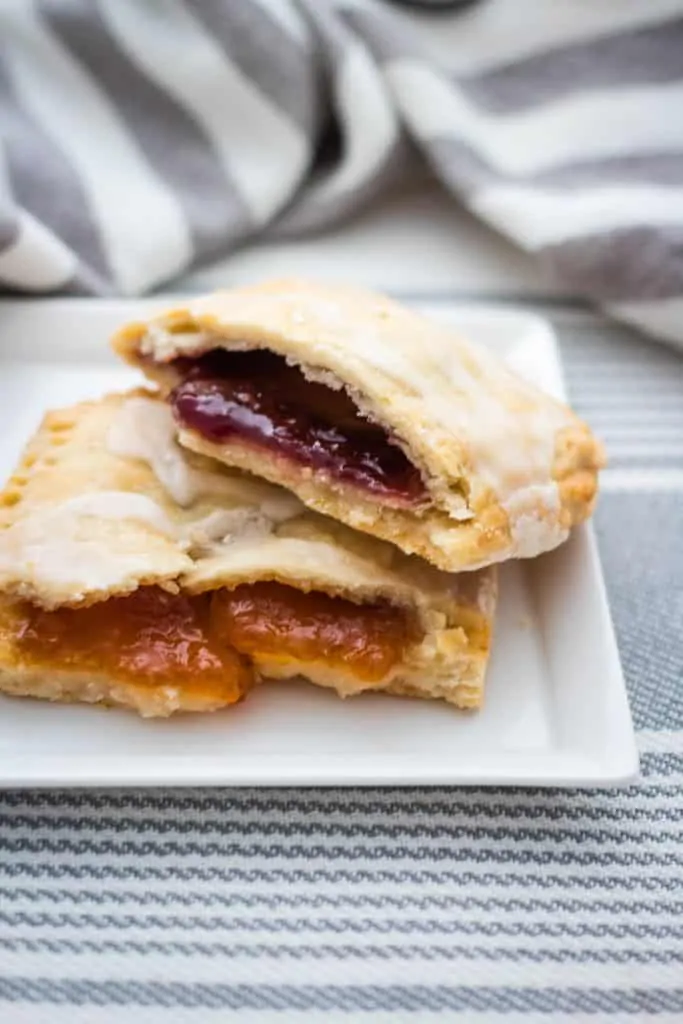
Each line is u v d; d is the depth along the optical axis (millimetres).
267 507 417
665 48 546
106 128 524
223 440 418
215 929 370
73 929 368
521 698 405
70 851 379
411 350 415
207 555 408
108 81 525
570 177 533
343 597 404
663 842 386
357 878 378
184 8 522
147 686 393
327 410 419
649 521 457
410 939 370
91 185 509
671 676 419
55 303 484
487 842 384
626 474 469
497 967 367
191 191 526
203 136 533
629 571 445
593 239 505
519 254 546
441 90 541
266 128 535
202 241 520
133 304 486
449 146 537
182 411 420
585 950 370
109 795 387
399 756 387
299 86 532
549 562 424
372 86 537
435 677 401
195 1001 360
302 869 379
